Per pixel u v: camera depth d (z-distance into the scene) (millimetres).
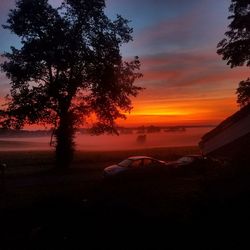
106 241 11031
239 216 11000
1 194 21266
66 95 35156
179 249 9852
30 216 14602
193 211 12305
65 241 11352
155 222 12203
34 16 33656
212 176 14672
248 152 14008
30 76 34438
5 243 11766
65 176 29828
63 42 33844
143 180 25297
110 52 35656
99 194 19406
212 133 15141
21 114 34438
